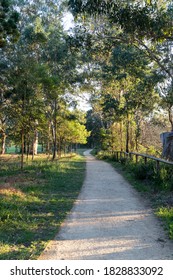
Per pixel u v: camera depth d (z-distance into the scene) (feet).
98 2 31.89
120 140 106.11
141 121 102.94
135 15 32.24
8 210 24.07
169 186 32.78
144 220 22.85
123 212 25.43
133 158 62.64
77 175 51.88
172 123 75.10
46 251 16.61
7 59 53.62
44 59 81.92
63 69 84.99
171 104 64.85
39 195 32.60
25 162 78.28
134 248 17.06
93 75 87.15
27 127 61.87
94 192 35.14
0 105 56.90
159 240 18.35
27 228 20.53
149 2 32.63
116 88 88.12
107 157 102.32
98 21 50.08
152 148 93.04
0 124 67.62
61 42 82.12
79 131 134.72
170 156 51.72
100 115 135.23
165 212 23.71
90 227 21.17
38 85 55.83
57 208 26.89
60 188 37.70
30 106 56.39
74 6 32.55
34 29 73.41
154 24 32.86
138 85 66.54
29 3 85.15
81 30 44.09
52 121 100.68
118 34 44.98
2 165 70.13
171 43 54.44
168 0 35.19
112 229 20.67
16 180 43.16
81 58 80.69
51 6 88.38
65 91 90.74
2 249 16.53
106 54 47.37
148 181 39.42
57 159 92.73
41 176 48.19
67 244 17.71
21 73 53.47
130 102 69.97
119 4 32.32
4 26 37.76
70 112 100.73
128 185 40.32
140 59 55.47
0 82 54.65
